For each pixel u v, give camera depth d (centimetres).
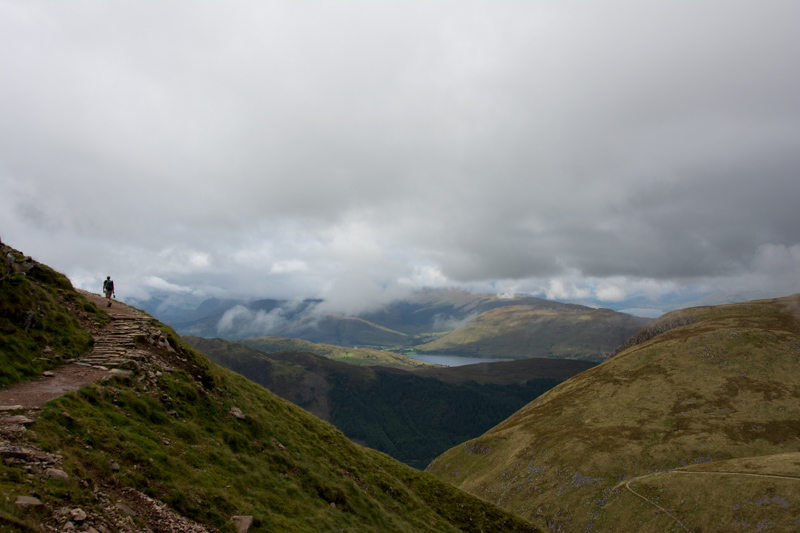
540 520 13612
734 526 10225
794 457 11844
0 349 2148
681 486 12025
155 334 3272
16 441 1494
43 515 1231
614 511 12356
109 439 1881
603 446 15788
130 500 1620
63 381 2202
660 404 17650
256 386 4559
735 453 13950
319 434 4569
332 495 3222
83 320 3083
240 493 2291
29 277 3109
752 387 16962
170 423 2434
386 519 3553
